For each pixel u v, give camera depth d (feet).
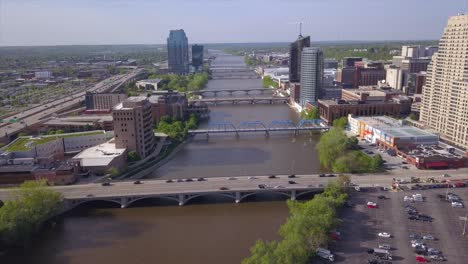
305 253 487.61
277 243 531.09
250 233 612.29
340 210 642.63
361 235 559.38
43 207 629.51
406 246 528.22
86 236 612.29
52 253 562.25
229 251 557.74
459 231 570.46
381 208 647.97
